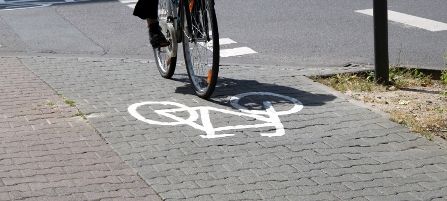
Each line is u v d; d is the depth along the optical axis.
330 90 7.55
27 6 13.77
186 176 5.14
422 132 6.14
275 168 5.31
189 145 5.79
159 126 6.25
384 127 6.25
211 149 5.70
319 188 4.96
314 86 7.71
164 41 7.65
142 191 4.88
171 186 4.95
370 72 8.47
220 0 13.89
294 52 9.88
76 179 5.05
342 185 5.02
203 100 7.14
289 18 12.14
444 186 5.02
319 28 11.38
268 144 5.83
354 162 5.45
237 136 6.02
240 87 7.64
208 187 4.95
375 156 5.58
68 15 12.68
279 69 8.60
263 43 10.41
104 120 6.38
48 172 5.17
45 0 14.49
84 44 10.36
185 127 6.24
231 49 10.06
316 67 9.02
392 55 9.59
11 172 5.15
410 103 7.15
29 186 4.91
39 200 4.70
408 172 5.27
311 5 13.30
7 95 7.18
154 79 8.05
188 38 7.19
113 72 8.34
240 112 6.71
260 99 7.16
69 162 5.38
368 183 5.05
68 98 7.12
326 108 6.83
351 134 6.07
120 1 14.16
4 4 14.08
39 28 11.52
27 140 5.84
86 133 6.05
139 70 8.48
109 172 5.20
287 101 7.09
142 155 5.54
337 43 10.38
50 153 5.56
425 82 8.17
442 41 10.41
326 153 5.63
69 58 9.05
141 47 10.21
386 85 7.92
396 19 11.87
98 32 11.20
